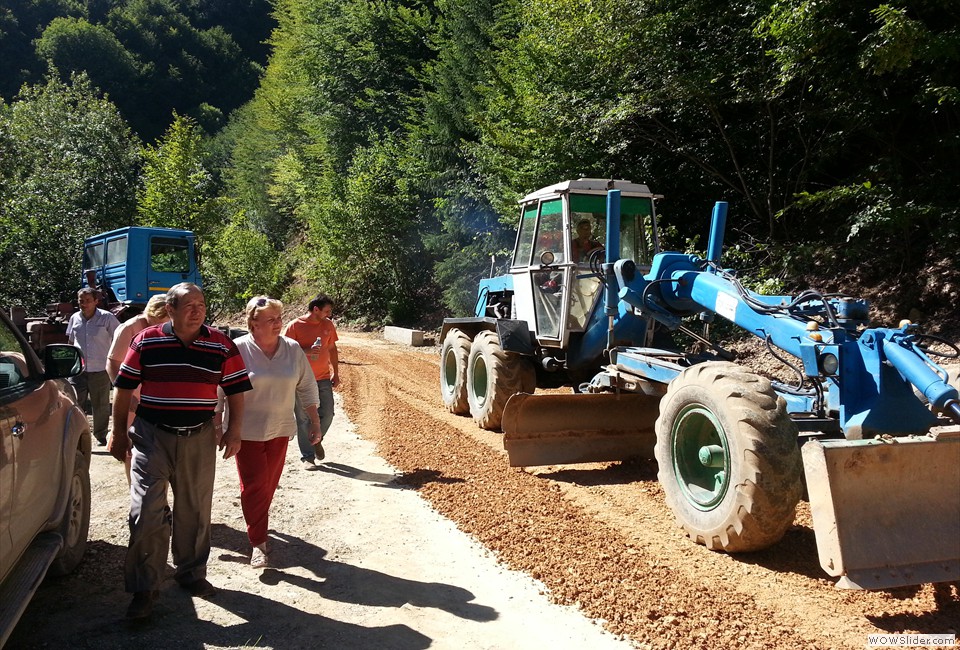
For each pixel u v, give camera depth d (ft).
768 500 13.28
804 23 31.45
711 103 38.55
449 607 12.30
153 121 260.01
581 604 12.23
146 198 94.02
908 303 34.32
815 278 39.29
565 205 23.66
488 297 32.04
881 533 11.60
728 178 44.62
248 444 13.98
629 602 12.14
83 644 10.87
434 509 17.71
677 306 19.47
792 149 41.75
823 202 39.68
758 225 44.06
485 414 26.61
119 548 15.03
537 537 15.31
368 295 90.48
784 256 38.81
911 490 11.98
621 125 42.50
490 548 14.99
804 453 12.00
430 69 80.12
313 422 15.46
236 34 332.39
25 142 84.12
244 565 14.21
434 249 72.02
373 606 12.35
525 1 51.96
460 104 71.77
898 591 12.55
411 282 85.97
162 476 11.85
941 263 34.47
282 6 175.94
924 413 13.32
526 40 49.70
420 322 81.56
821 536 11.64
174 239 57.62
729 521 13.83
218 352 12.32
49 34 244.63
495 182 54.34
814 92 37.22
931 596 12.30
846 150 38.86
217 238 107.86
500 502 17.81
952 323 31.73
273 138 147.23
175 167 97.81
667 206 46.24
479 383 28.17
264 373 13.94
